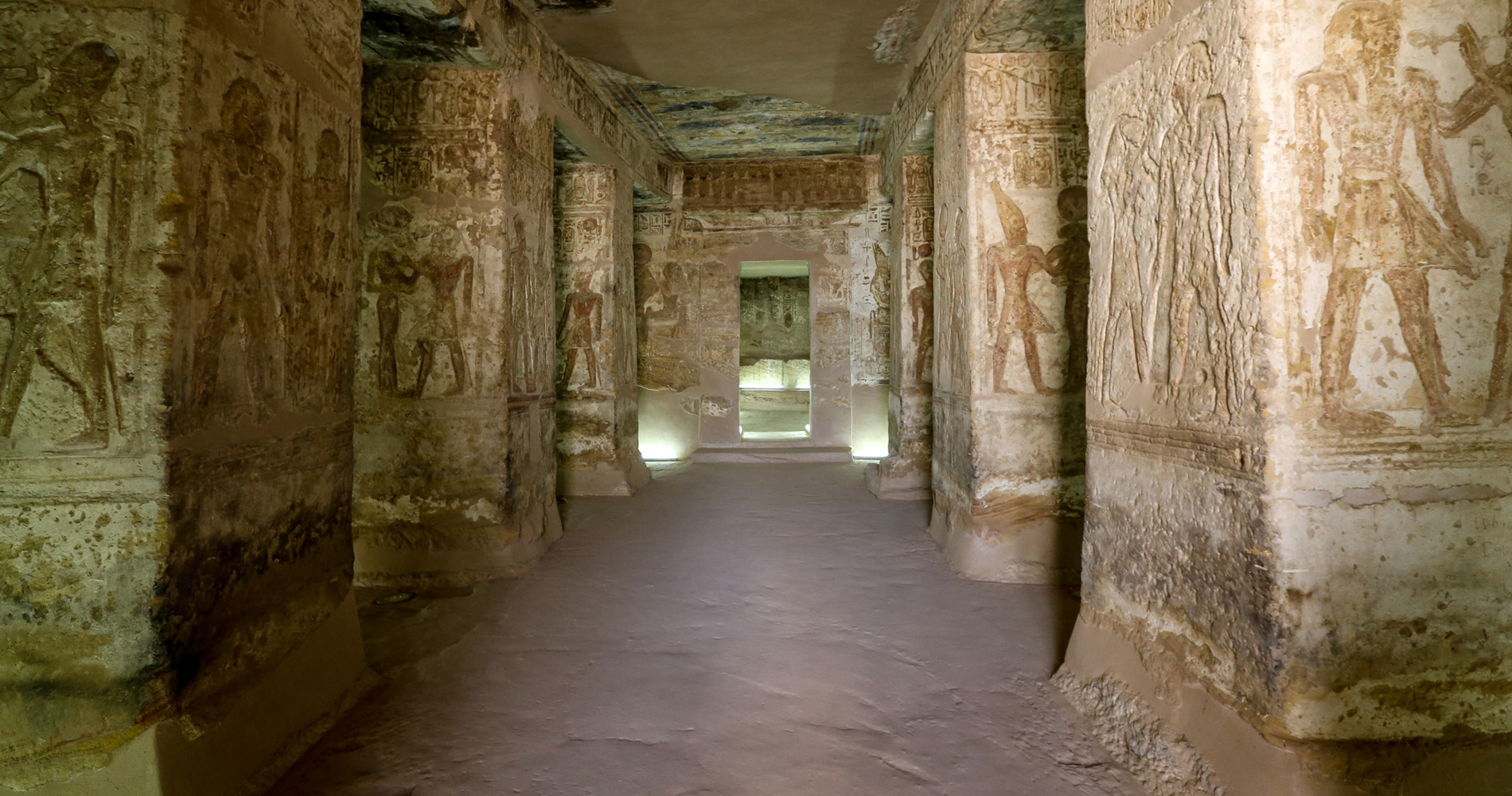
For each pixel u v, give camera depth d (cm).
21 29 184
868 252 941
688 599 389
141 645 185
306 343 252
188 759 193
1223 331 191
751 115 743
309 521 255
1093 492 262
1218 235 191
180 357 191
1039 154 430
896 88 663
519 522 466
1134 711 229
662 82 642
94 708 184
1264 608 179
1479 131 175
